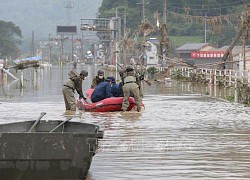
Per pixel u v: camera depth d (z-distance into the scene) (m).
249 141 15.87
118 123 20.25
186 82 55.31
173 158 13.27
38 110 25.67
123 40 102.56
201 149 14.52
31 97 34.81
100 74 26.09
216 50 100.31
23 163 10.17
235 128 18.89
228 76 41.91
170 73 64.19
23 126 13.06
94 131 11.53
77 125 12.72
